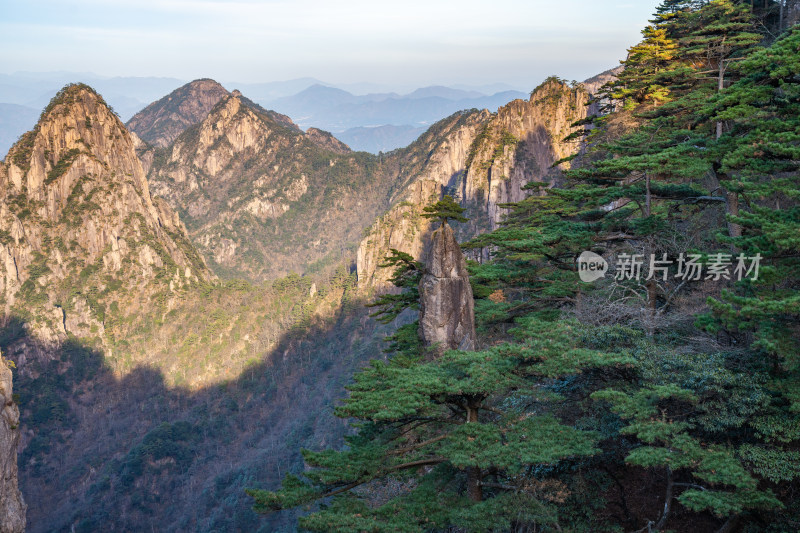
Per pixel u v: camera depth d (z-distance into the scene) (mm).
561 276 29047
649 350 18234
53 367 189750
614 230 25922
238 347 195000
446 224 23516
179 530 125375
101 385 190625
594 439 16906
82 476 155500
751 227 18016
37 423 169750
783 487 16812
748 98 19906
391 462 17906
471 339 23406
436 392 17453
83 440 170000
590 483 19281
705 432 17469
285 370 184000
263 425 166750
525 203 40938
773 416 15906
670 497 17375
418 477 22062
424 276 23828
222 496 129375
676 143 27516
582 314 24641
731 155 19406
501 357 18422
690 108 29219
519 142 196625
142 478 146000
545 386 21812
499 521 15680
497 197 190000
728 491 15812
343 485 17469
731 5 38000
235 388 182000
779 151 17609
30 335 191875
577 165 66062
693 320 21219
